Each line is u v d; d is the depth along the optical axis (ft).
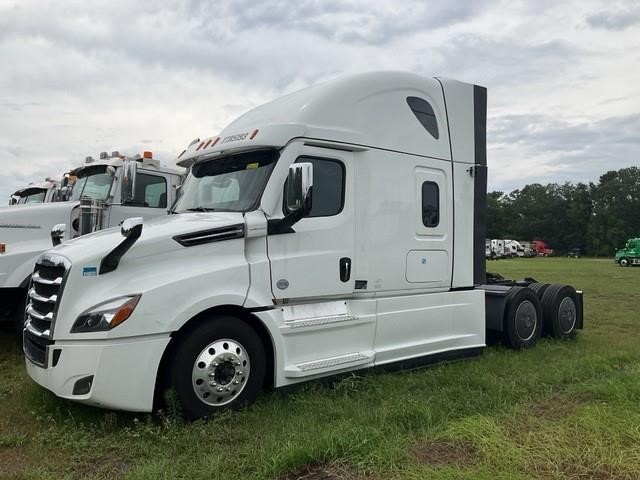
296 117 16.76
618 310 39.73
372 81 18.72
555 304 26.50
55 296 13.93
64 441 12.84
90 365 13.05
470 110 22.18
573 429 12.91
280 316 15.80
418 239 19.80
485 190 22.61
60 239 20.42
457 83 21.80
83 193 28.37
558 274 91.76
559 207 337.93
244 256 15.46
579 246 328.29
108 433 13.41
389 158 18.92
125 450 12.40
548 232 339.77
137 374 13.29
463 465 11.12
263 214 15.81
